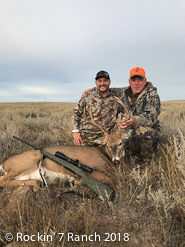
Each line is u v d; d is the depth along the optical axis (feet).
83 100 17.62
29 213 9.91
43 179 12.56
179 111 40.29
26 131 26.76
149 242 8.09
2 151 19.15
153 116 14.69
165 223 8.53
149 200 10.43
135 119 13.89
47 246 7.68
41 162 13.23
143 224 9.09
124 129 15.97
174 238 8.00
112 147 14.03
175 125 21.72
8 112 53.78
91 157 14.01
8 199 10.96
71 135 23.93
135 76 15.33
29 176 13.58
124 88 18.25
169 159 13.88
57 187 13.14
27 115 52.13
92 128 17.48
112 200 11.19
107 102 17.22
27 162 13.08
